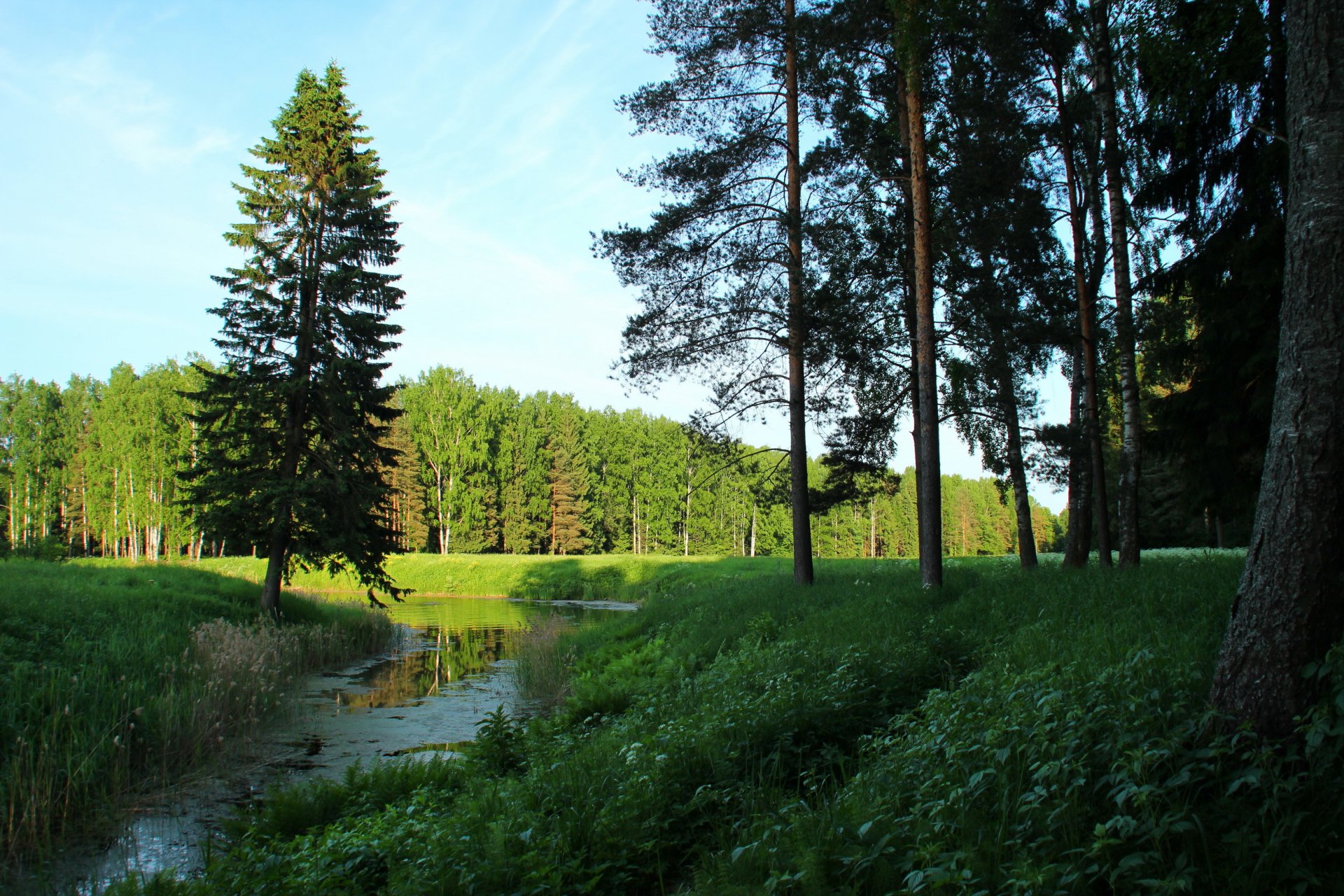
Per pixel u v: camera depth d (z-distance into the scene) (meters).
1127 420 13.88
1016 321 16.36
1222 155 13.06
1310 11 4.77
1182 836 3.43
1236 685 4.54
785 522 82.31
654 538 80.75
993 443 18.44
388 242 22.22
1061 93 16.91
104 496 60.31
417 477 70.75
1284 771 3.97
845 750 6.43
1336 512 4.40
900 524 94.62
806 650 9.58
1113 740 4.19
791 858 4.08
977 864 3.51
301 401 20.92
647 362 17.47
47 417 69.25
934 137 16.05
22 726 9.24
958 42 14.73
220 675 12.39
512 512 74.94
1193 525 36.31
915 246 16.88
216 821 8.36
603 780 5.98
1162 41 11.81
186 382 60.53
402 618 33.28
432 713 13.65
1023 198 16.08
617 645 17.38
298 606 22.95
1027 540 17.98
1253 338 12.55
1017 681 5.61
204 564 54.00
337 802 7.65
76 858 7.37
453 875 4.54
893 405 19.06
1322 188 4.65
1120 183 14.35
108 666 11.53
